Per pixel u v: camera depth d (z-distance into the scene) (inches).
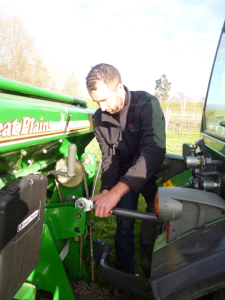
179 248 46.1
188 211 48.3
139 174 60.3
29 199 39.1
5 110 38.0
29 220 39.8
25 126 43.8
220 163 55.7
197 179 58.8
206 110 90.4
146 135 65.4
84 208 61.2
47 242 57.0
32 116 45.8
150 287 45.9
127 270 77.7
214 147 68.9
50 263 57.6
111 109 65.7
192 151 66.5
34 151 56.8
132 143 72.7
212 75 87.3
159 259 48.2
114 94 62.9
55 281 58.2
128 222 75.5
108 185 77.2
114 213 58.4
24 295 46.5
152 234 78.7
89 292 61.0
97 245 85.4
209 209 47.5
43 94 63.5
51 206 67.5
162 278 42.3
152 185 87.1
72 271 69.6
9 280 36.0
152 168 62.2
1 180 46.8
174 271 41.7
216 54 85.1
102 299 60.6
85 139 98.2
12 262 36.1
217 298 39.0
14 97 52.8
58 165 71.4
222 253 39.7
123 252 76.4
